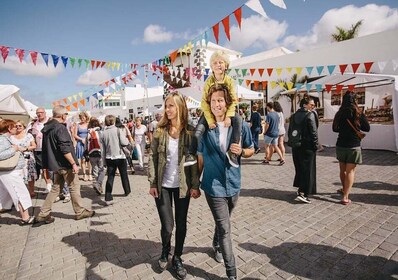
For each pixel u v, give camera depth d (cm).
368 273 250
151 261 299
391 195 452
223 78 276
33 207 535
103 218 447
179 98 262
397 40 1102
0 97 764
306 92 1103
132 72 856
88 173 832
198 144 239
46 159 418
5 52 467
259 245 315
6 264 317
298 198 452
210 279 259
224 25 413
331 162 752
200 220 407
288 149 1068
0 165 413
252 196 502
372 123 900
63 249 344
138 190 618
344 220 367
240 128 228
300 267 267
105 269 290
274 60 1574
